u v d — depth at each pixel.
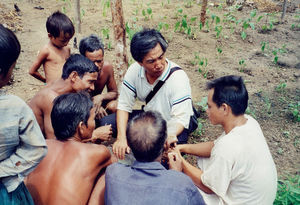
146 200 1.58
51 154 2.00
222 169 1.97
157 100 2.71
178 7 7.97
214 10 8.08
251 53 5.91
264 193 1.99
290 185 2.71
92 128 2.11
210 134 3.86
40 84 4.77
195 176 2.22
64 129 2.01
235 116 2.03
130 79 2.79
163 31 6.68
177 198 1.58
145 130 1.66
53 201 1.89
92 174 2.02
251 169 1.95
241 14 7.93
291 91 4.66
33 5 7.57
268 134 3.82
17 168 1.70
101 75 3.40
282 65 5.47
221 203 2.09
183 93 2.60
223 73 5.16
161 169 1.69
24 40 5.92
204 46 6.14
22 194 1.84
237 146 1.94
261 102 4.41
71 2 7.95
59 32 3.12
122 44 3.62
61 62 3.43
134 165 1.72
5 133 1.58
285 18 7.66
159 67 2.40
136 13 7.43
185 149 2.62
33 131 1.68
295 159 3.44
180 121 2.61
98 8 7.81
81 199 1.95
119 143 2.62
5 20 6.48
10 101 1.59
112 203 1.65
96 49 2.94
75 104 2.01
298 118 3.99
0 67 1.53
